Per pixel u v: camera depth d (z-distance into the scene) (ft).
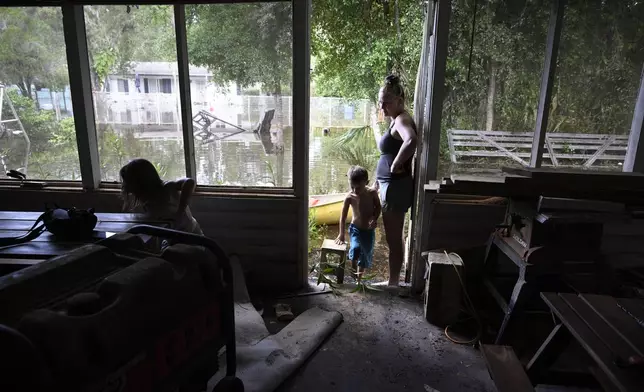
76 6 8.66
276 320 8.68
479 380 6.91
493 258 8.38
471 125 8.94
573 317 5.30
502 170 8.07
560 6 8.16
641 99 8.53
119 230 6.53
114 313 3.52
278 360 7.00
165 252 4.61
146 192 7.29
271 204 9.38
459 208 9.12
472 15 8.40
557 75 8.59
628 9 8.21
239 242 9.69
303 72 8.75
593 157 8.96
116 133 9.48
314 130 24.20
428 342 7.95
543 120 8.77
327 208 16.56
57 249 5.74
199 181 9.67
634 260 8.98
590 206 6.33
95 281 4.25
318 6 15.98
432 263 8.27
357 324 8.55
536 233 6.48
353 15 15.98
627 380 4.09
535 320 8.04
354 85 18.85
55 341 3.06
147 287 3.92
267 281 9.91
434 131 8.90
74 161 9.73
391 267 10.12
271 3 8.60
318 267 11.05
